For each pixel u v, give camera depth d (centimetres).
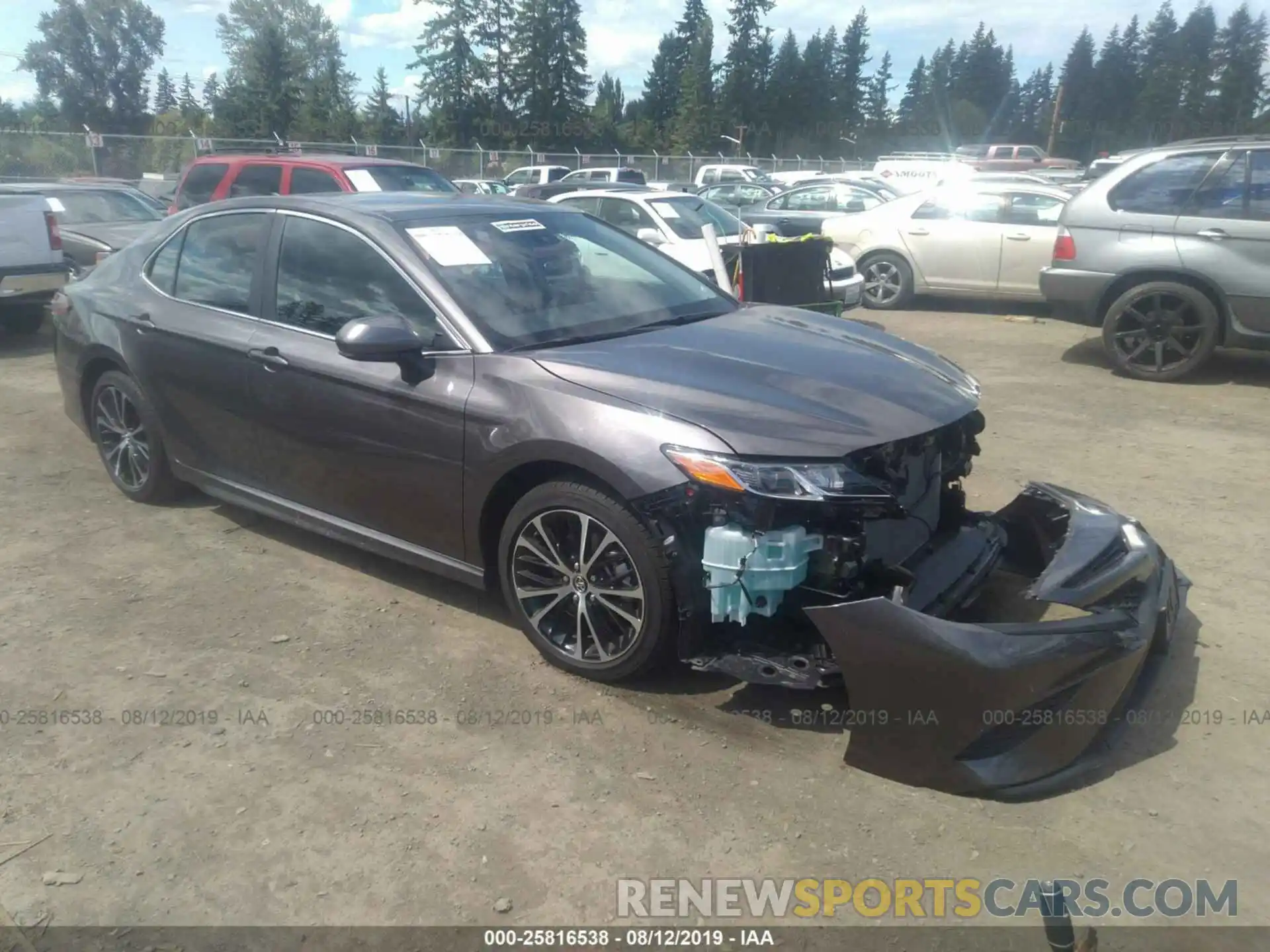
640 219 1110
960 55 10444
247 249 468
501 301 402
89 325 532
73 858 282
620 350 380
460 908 264
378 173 1106
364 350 363
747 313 459
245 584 453
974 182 1213
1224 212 790
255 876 275
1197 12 8638
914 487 364
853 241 1267
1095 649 305
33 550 488
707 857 282
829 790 309
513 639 403
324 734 339
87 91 7338
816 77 7850
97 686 369
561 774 318
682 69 7950
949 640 291
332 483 430
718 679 371
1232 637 404
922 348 432
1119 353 850
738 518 314
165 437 511
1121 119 9588
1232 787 312
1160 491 572
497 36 6191
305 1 7500
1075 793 309
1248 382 834
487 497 374
